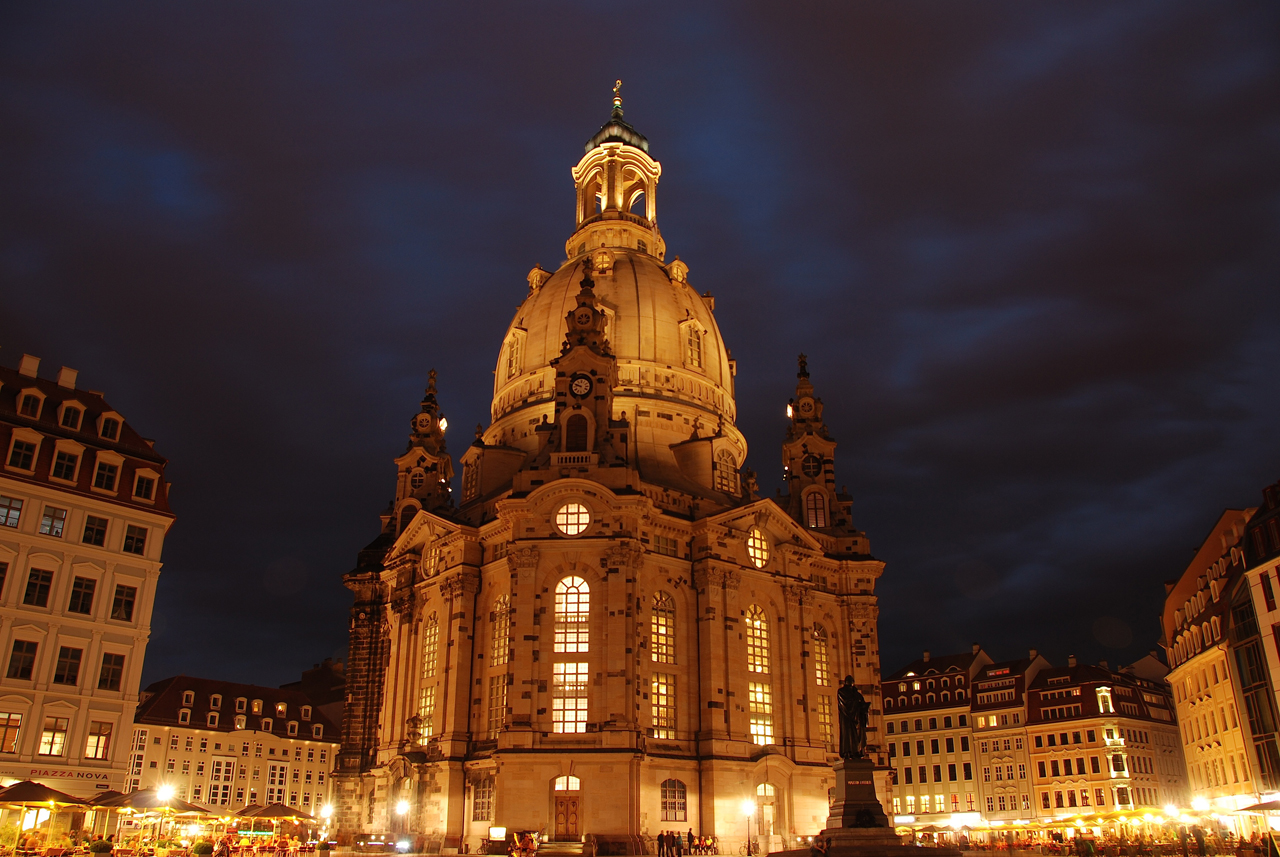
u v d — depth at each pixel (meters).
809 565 104.00
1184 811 75.56
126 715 74.44
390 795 92.88
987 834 111.25
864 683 105.25
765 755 89.31
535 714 82.50
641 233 130.50
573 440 93.50
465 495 109.75
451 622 93.00
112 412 80.56
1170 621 109.44
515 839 73.31
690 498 98.69
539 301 117.31
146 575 78.19
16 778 67.62
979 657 153.50
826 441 117.38
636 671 84.25
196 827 89.00
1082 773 131.75
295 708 143.88
